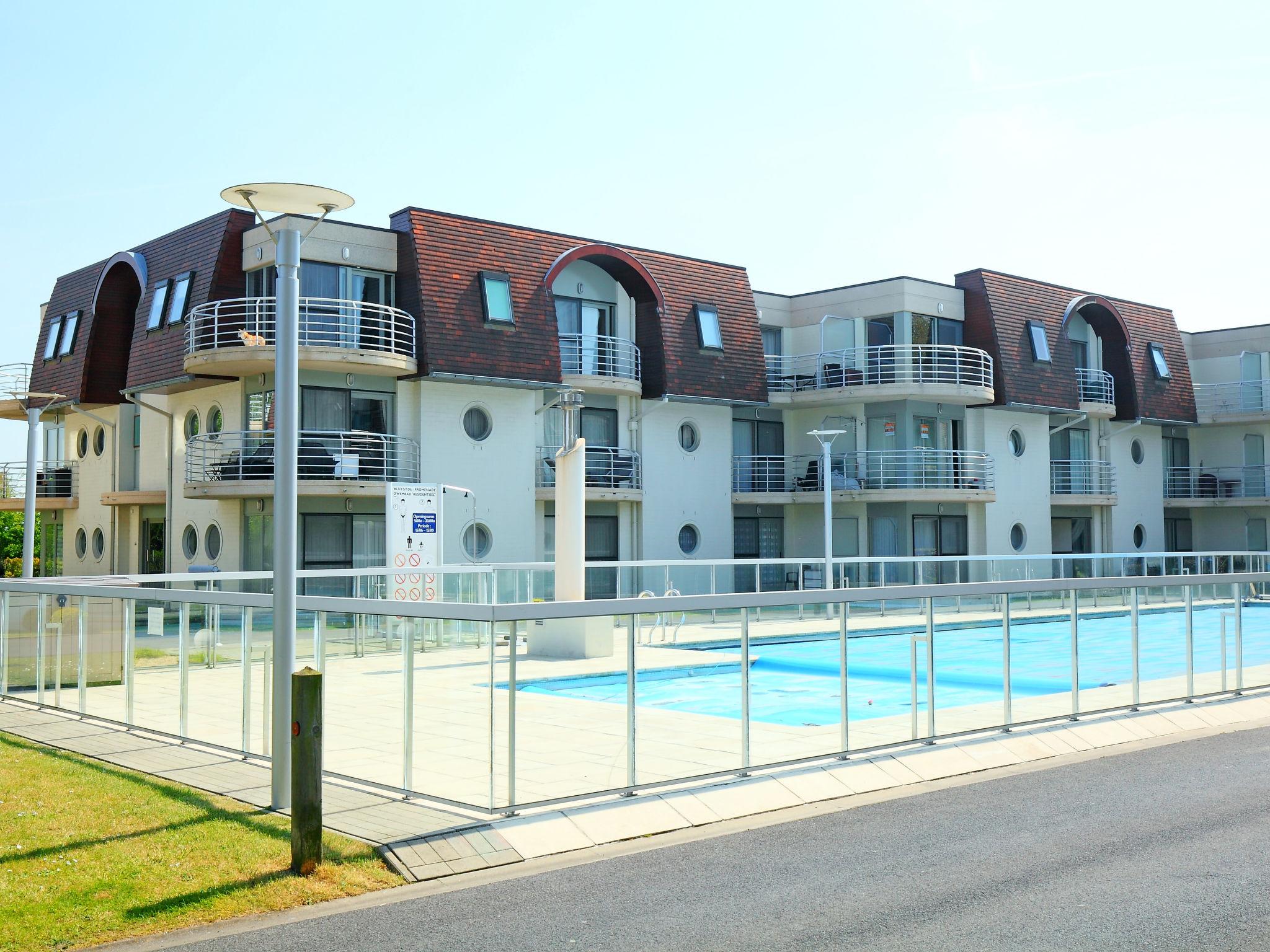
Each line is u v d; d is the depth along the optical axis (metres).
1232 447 43.78
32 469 25.00
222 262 26.45
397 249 27.25
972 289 35.84
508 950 6.29
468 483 27.98
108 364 31.75
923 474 34.00
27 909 6.72
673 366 31.52
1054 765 11.45
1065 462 38.72
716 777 9.91
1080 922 6.66
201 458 27.53
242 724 10.81
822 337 34.94
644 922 6.72
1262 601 15.68
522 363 27.95
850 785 10.29
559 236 29.83
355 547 26.80
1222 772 10.95
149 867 7.45
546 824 8.57
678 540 32.69
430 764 9.12
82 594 13.14
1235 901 7.02
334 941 6.40
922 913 6.85
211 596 11.16
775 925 6.65
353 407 26.80
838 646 10.83
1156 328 42.12
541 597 22.47
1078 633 13.05
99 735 12.04
